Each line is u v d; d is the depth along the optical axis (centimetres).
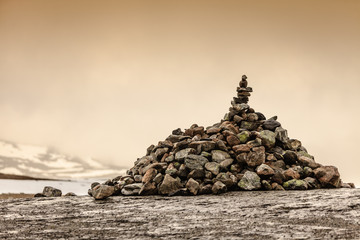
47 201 1107
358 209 806
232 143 1295
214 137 1348
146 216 829
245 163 1239
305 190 1129
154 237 638
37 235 677
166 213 855
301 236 612
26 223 795
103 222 784
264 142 1296
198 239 614
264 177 1184
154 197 1104
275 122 1383
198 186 1120
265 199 972
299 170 1227
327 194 996
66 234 679
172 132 1488
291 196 995
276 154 1281
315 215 770
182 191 1114
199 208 897
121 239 632
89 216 858
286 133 1359
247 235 627
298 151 1397
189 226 711
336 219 731
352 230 645
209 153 1263
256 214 801
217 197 1049
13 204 1066
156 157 1353
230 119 1445
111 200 1078
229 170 1227
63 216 870
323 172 1191
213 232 656
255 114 1414
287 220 736
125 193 1164
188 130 1428
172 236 639
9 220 832
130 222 772
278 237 609
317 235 616
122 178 1300
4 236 672
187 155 1238
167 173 1206
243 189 1149
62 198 1166
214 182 1157
